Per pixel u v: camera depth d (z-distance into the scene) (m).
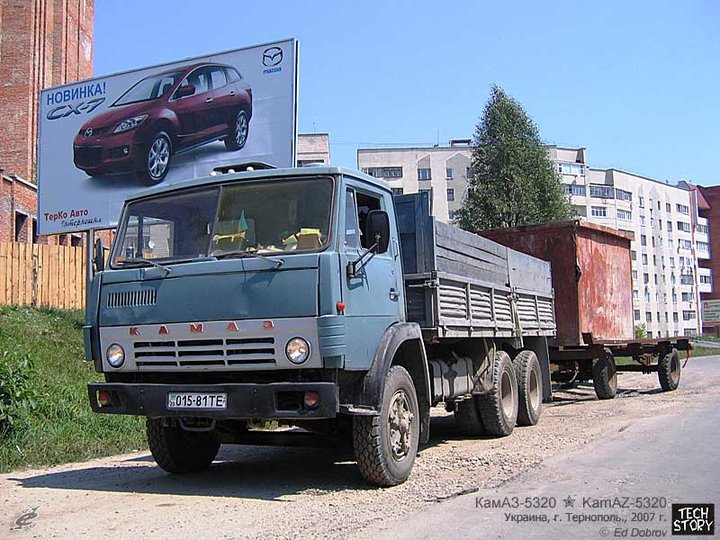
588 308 15.40
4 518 6.06
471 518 5.70
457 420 10.30
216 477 7.79
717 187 108.50
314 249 6.33
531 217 39.72
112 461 8.98
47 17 29.47
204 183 6.98
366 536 5.26
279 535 5.34
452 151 80.44
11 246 18.20
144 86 17.70
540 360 12.59
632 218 91.75
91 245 18.08
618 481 6.87
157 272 6.65
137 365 6.71
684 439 9.23
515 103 41.75
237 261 6.36
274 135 16.17
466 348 9.88
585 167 87.06
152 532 5.54
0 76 27.69
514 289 11.09
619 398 16.22
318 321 6.06
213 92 16.86
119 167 17.72
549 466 7.66
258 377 6.40
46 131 18.62
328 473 7.84
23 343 14.66
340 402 6.37
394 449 6.92
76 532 5.60
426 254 8.03
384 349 6.77
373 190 7.23
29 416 9.58
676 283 98.62
